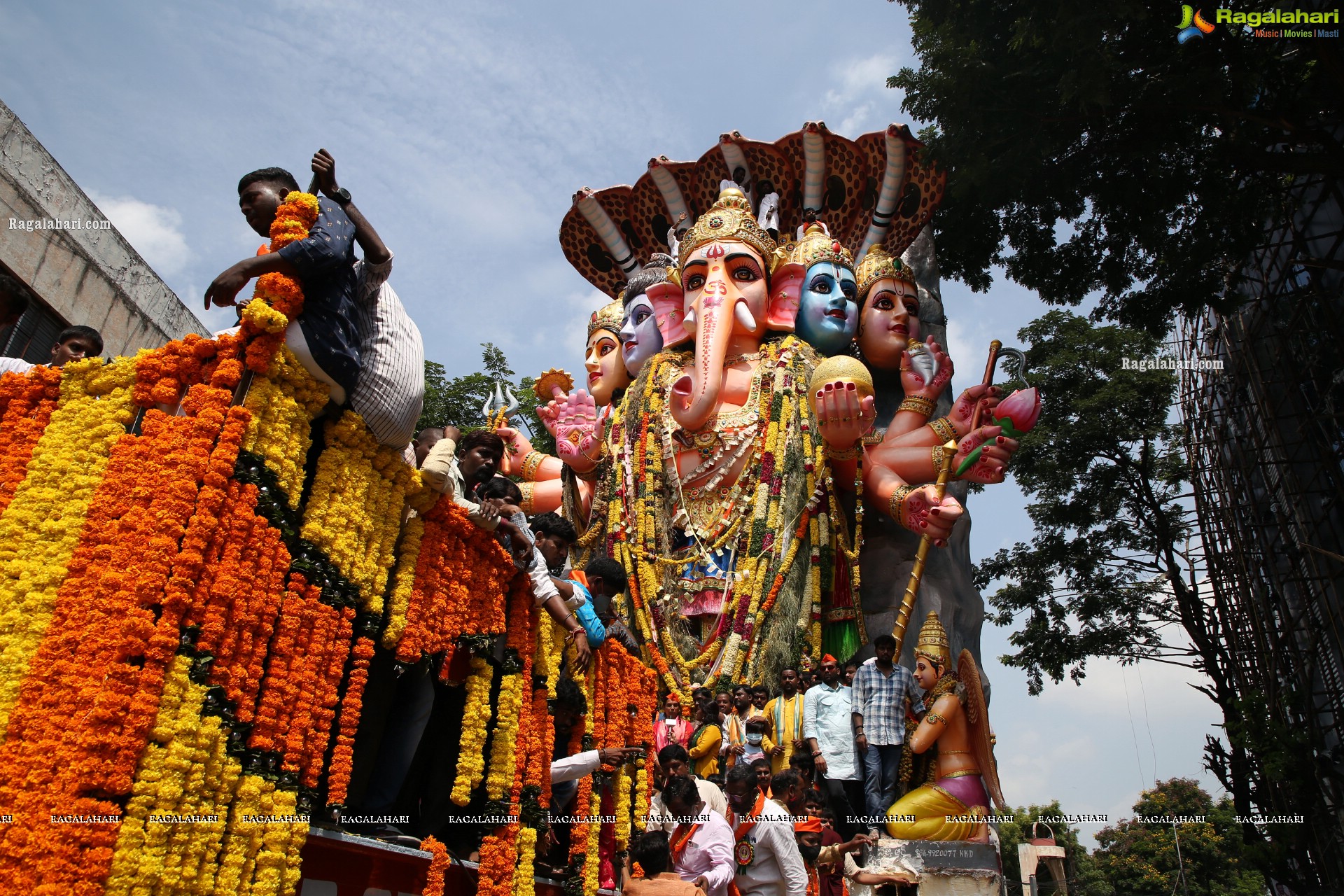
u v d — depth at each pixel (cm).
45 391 405
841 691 1086
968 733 1097
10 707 317
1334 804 1538
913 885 980
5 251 1077
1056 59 1163
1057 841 2845
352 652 432
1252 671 1909
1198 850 3316
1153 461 2253
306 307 404
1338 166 1238
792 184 1725
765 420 1365
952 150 1274
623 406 1506
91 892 289
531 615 568
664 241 1864
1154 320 1387
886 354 1533
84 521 349
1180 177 1272
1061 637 2248
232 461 355
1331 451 1548
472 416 1781
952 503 1243
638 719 759
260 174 456
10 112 1098
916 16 1355
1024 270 1473
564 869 597
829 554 1340
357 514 418
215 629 337
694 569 1325
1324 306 1502
